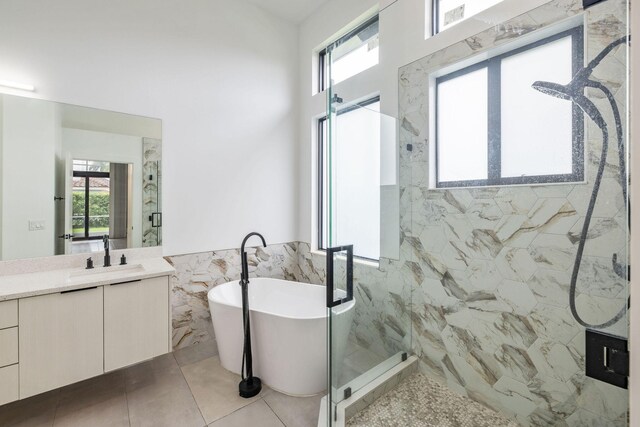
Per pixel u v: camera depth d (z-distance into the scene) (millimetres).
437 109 2039
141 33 2506
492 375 1816
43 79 2139
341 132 1900
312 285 2764
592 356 962
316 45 3254
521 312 1697
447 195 1992
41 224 2152
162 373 2295
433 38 2074
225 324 2287
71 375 1751
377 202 2092
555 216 1563
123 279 1919
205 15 2830
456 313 1967
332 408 1733
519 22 1683
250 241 3129
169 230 2656
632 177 417
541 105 1596
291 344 2014
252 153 3135
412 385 2059
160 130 2596
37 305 1655
